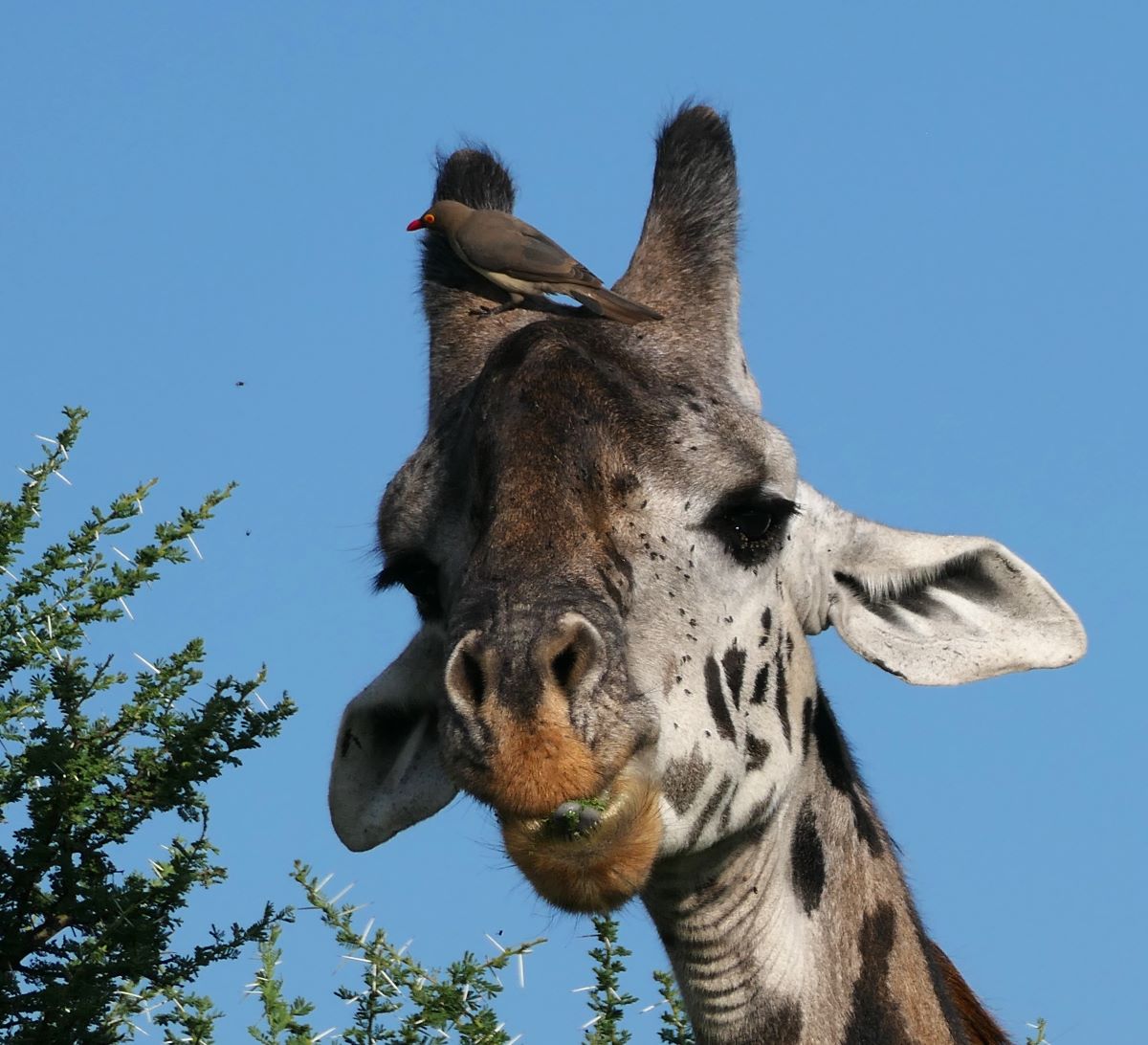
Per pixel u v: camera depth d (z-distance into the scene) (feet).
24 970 36.06
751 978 37.60
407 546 38.19
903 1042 38.11
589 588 33.37
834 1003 38.06
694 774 35.22
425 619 39.45
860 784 41.32
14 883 35.60
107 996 34.60
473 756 31.60
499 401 35.81
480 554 34.01
